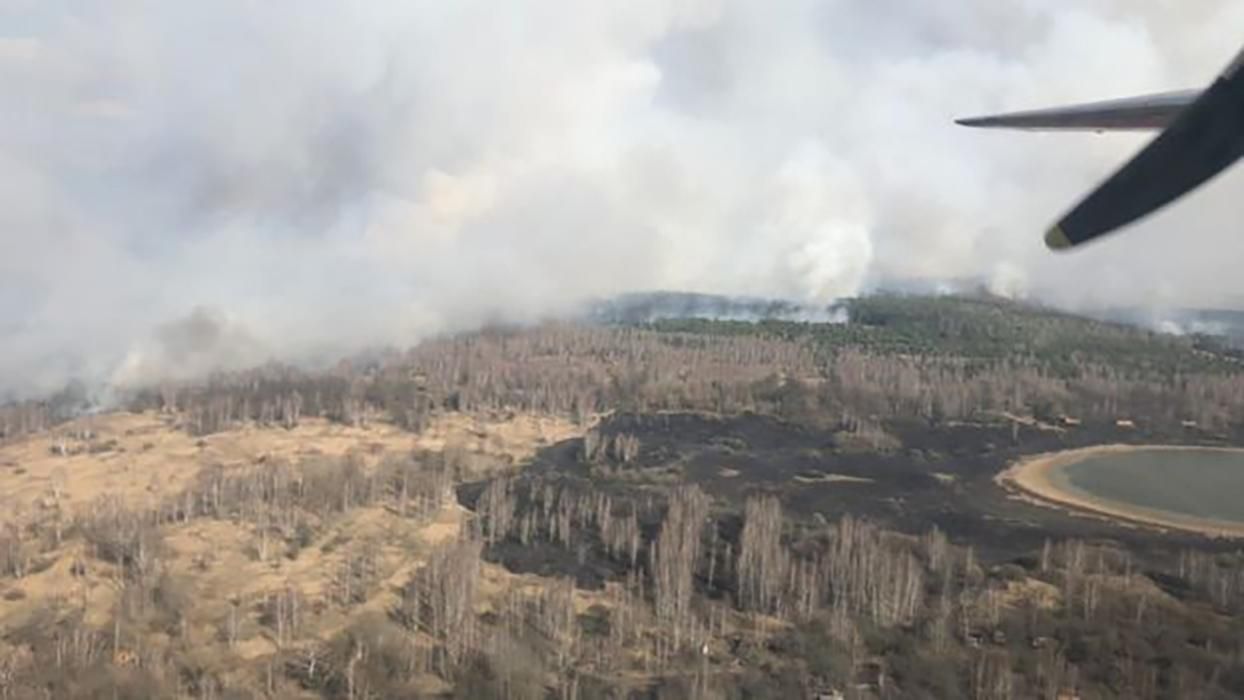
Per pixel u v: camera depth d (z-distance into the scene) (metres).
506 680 109.31
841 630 119.69
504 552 149.50
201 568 139.50
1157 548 147.12
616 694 107.19
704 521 158.00
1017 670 109.88
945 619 119.94
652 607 130.25
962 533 155.12
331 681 111.12
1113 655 112.12
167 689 107.62
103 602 129.12
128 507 161.75
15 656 113.88
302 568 141.00
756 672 111.94
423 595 132.12
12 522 158.00
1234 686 105.44
